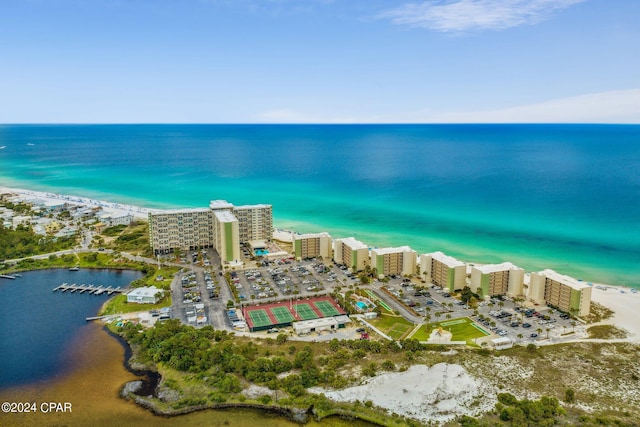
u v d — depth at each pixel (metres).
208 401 163.62
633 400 164.38
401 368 183.88
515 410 152.88
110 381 177.25
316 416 157.50
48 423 152.12
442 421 153.25
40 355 195.12
